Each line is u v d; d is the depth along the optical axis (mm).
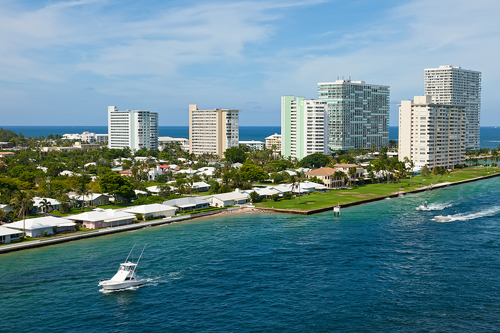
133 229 186750
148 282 125875
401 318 103625
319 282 124562
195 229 186125
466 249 153375
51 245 161750
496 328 98938
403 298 113938
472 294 115938
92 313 107375
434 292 117375
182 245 160625
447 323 101250
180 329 99812
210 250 154375
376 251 151750
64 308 109875
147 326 101250
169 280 127125
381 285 122125
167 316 105812
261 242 164000
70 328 100375
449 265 137250
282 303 111812
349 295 116000
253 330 98938
